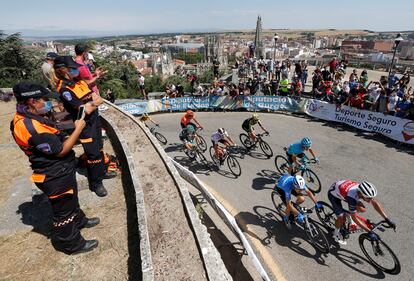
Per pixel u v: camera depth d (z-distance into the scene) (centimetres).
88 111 318
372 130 1157
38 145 278
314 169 894
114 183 516
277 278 521
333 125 1291
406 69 1934
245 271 539
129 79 2300
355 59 2317
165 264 347
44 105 289
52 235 389
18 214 427
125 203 456
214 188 841
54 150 286
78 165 528
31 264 342
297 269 536
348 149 1028
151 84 2358
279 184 592
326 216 606
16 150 636
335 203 542
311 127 1280
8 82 1599
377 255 522
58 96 405
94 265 342
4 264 342
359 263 537
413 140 1008
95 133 446
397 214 661
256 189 819
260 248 594
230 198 784
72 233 341
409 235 594
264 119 1436
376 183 796
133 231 395
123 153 602
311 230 578
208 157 1054
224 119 1490
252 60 2283
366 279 503
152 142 706
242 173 918
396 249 559
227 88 1839
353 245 579
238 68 2308
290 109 1499
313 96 1552
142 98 2044
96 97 430
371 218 652
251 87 1686
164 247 374
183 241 383
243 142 1088
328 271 526
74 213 339
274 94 1672
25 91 269
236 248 598
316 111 1392
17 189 486
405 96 1101
